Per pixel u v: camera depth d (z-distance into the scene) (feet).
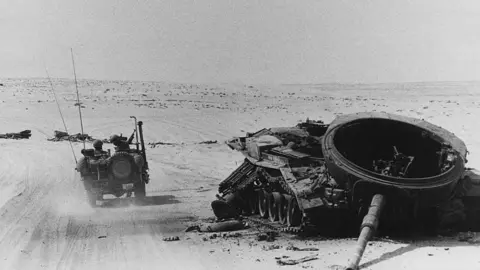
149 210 85.71
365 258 51.75
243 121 209.87
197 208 87.04
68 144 168.55
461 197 62.54
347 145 68.69
